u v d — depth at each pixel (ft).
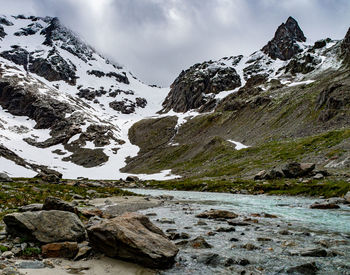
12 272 33.17
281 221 77.25
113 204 114.52
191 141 627.05
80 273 36.52
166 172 461.78
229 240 55.26
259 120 539.29
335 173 185.16
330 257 44.16
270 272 38.27
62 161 619.26
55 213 49.93
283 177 213.87
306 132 368.68
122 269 39.27
